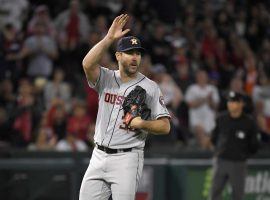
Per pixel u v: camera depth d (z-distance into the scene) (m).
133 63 22.03
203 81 51.12
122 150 22.14
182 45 58.19
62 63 53.16
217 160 35.72
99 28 54.50
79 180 39.47
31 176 38.97
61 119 45.22
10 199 38.75
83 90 50.69
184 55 55.88
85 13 59.03
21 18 58.81
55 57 52.94
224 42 61.44
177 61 55.09
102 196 22.58
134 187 22.14
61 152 41.47
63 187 39.28
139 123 21.59
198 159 43.97
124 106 21.97
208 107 50.81
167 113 22.30
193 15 62.94
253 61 57.59
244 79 56.69
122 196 22.02
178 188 41.28
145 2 62.47
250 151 35.53
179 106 49.66
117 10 64.38
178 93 49.97
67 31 54.66
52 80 51.22
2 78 50.19
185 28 61.28
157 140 46.31
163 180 40.94
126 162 22.11
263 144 47.69
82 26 55.44
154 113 22.34
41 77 51.16
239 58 61.06
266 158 45.41
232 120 35.34
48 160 39.62
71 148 43.78
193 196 41.50
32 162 39.09
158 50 55.88
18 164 38.91
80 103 45.66
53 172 39.19
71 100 49.19
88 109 47.50
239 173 35.34
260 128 50.41
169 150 43.75
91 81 22.47
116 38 21.95
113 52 52.38
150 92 22.38
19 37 53.16
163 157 43.44
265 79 57.34
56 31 55.19
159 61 55.56
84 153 41.69
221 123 35.62
